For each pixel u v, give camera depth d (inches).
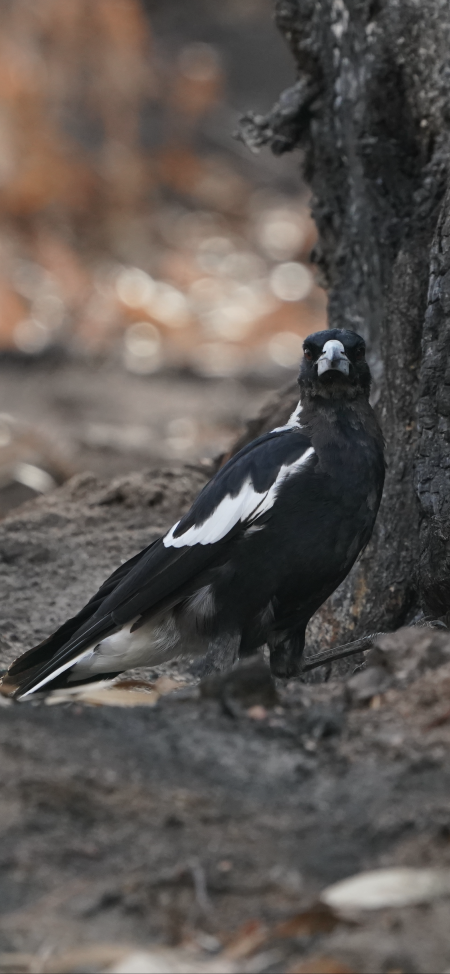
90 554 450.3
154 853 192.1
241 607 307.1
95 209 1502.2
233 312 1273.4
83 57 1533.0
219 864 189.2
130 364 1122.7
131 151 1553.9
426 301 360.8
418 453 331.9
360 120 390.6
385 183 391.5
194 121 1664.6
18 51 1483.8
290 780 212.4
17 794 204.8
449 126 370.0
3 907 181.3
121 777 211.5
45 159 1475.1
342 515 304.3
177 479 510.0
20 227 1443.2
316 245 437.4
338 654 327.6
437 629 314.8
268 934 174.7
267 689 242.1
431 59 370.0
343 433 310.7
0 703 247.8
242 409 970.1
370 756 219.0
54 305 1268.5
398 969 165.0
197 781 212.1
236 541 303.6
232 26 1994.3
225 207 1616.6
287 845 193.6
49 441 805.9
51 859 190.9
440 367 327.9
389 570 358.6
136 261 1437.0
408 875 181.0
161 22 1977.1
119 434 860.0
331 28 404.2
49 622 399.5
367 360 399.5
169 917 179.6
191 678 365.7
